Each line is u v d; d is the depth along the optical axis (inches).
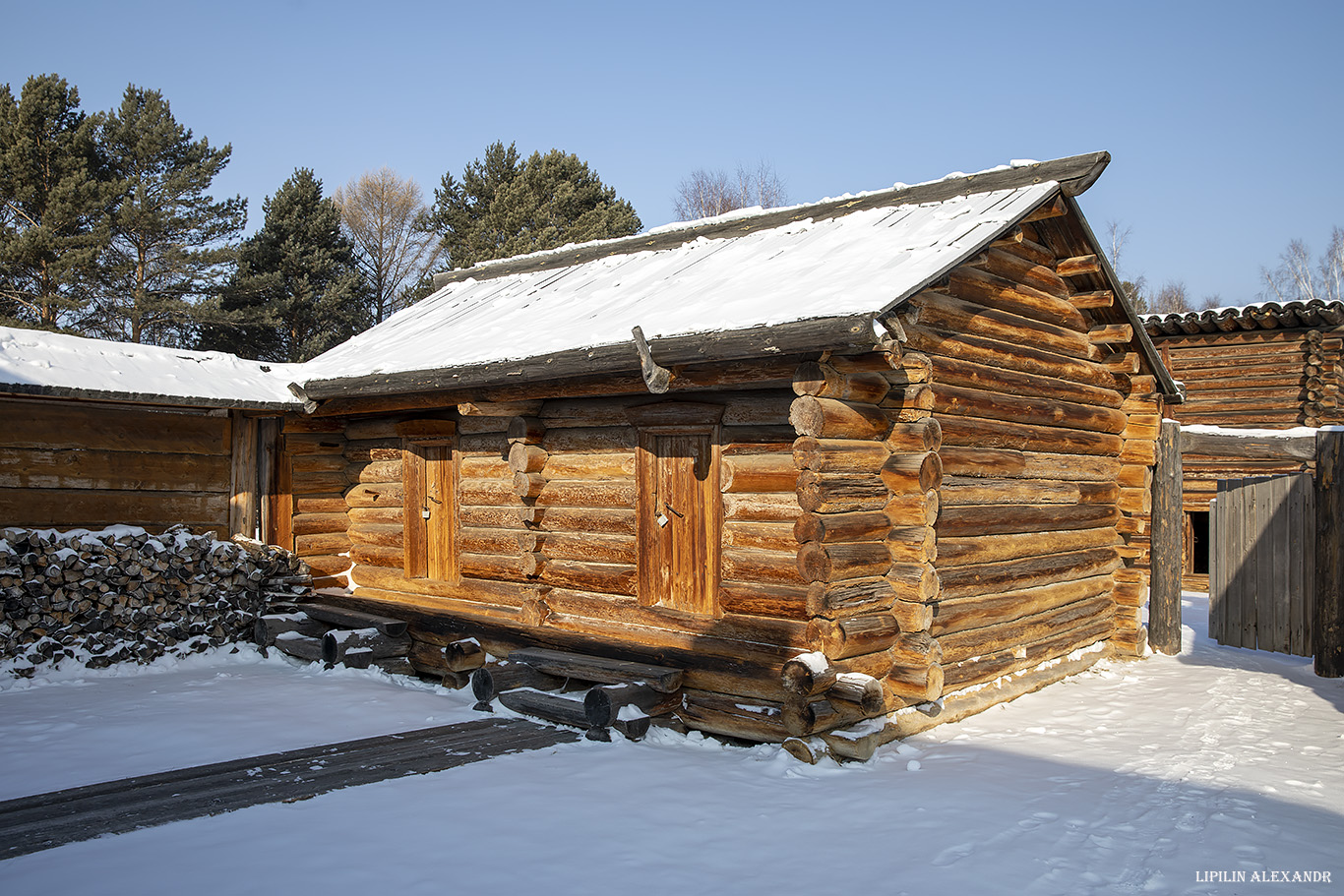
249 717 298.0
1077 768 247.6
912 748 263.6
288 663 386.9
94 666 362.0
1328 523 367.9
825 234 354.9
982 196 332.2
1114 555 401.4
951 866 185.0
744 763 253.3
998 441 315.6
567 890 175.0
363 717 299.3
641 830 203.5
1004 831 202.7
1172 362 657.0
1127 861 187.9
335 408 410.0
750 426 289.7
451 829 203.0
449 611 378.3
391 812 212.7
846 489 259.9
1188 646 432.8
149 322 1082.7
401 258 1579.7
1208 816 211.8
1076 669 367.9
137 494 391.9
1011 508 328.5
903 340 244.5
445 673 362.0
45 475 367.6
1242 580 430.3
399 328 460.1
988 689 313.9
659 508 310.8
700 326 257.4
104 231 1016.2
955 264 268.5
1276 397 622.8
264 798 222.2
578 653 323.0
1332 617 364.2
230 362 430.0
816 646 257.9
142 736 275.6
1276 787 233.8
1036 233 352.5
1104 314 380.8
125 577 373.4
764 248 366.6
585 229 1243.8
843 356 258.1
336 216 1263.5
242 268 1147.3
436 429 388.8
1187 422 648.4
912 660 271.3
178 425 402.6
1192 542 620.7
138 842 195.0
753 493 285.1
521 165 1352.1
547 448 346.9
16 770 243.1
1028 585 339.0
